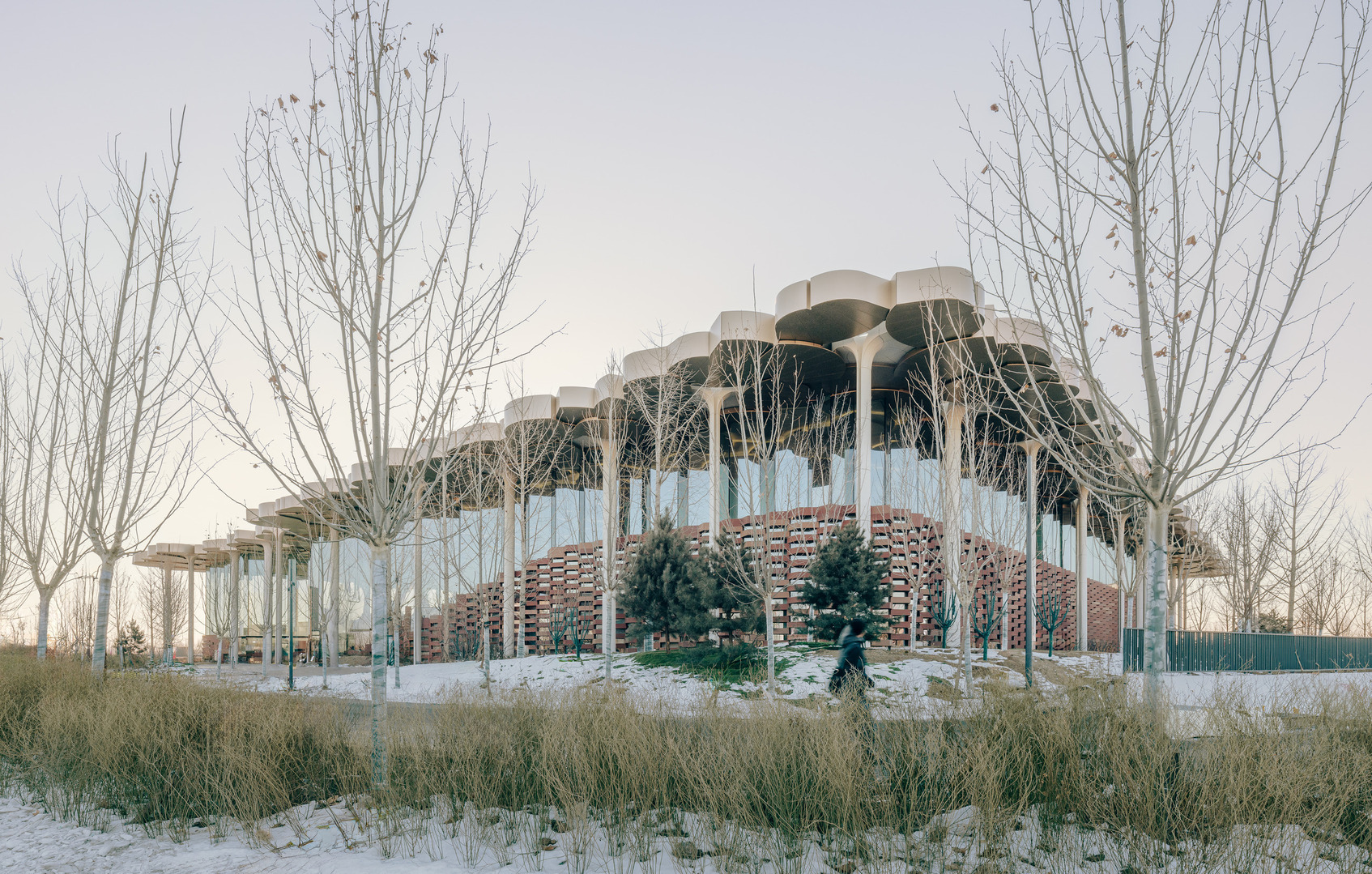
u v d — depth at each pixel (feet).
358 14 22.94
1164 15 18.88
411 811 18.79
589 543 157.89
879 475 129.90
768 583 56.29
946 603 93.35
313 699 31.37
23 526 44.62
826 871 14.15
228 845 16.98
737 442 139.64
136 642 188.44
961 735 17.90
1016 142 20.77
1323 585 96.02
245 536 205.87
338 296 22.08
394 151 23.22
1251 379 18.54
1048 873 13.26
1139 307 19.80
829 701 21.16
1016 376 87.40
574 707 23.86
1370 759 16.53
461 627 174.70
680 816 17.87
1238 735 17.08
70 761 22.00
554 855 15.64
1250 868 12.34
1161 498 19.72
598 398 122.31
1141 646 69.92
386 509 22.35
